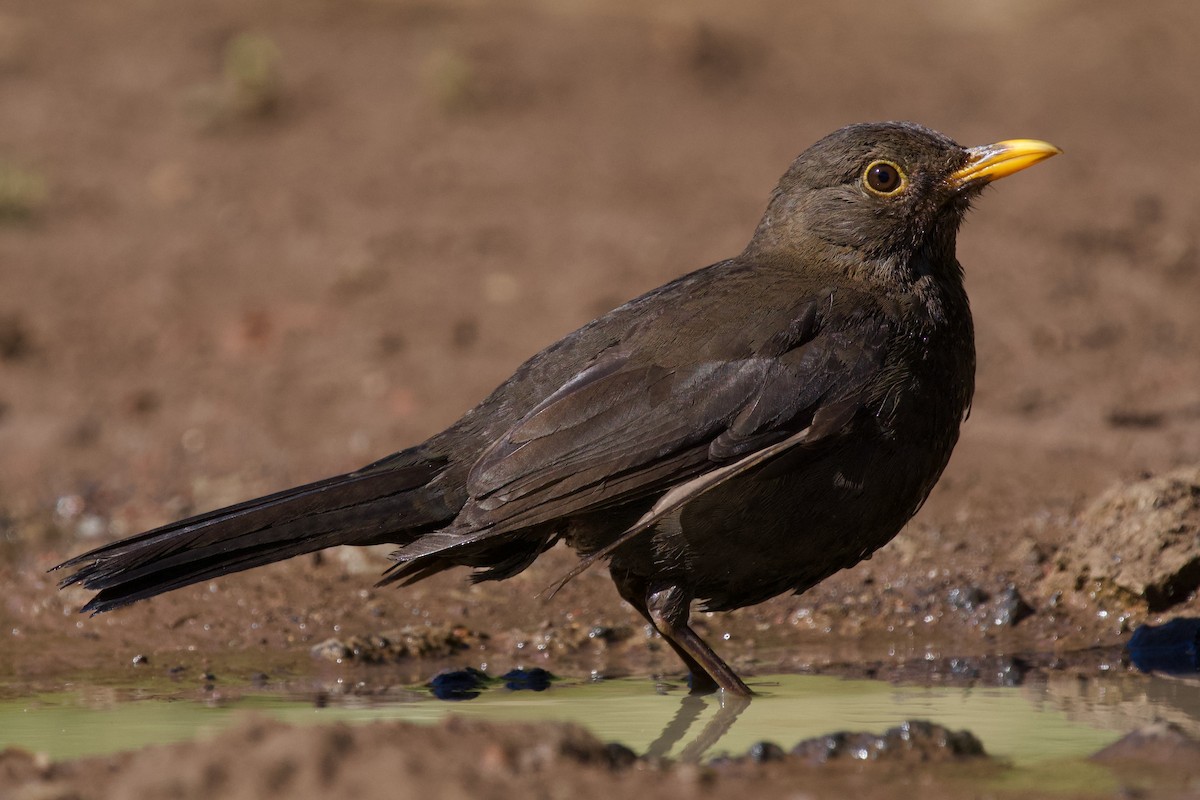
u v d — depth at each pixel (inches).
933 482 386.9
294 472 575.8
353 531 375.9
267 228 829.2
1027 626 443.5
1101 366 638.5
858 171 395.2
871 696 374.6
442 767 267.0
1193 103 1049.5
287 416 627.2
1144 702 360.2
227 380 664.4
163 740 336.8
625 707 370.0
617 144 951.6
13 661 430.9
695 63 1082.1
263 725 284.0
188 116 995.9
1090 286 725.3
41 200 864.9
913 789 282.2
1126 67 1126.4
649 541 372.2
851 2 1279.5
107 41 1120.2
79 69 1072.8
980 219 823.7
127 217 850.8
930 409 376.2
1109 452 550.3
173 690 395.2
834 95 1053.2
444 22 1158.3
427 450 384.8
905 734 307.9
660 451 363.9
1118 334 671.8
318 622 461.1
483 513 361.1
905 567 475.5
